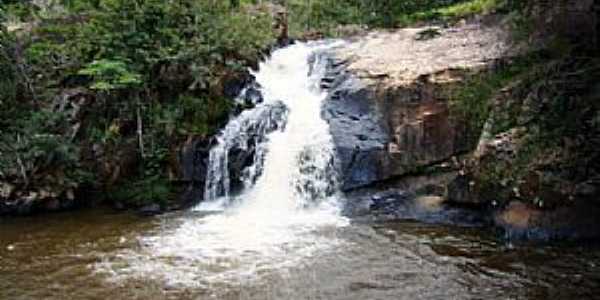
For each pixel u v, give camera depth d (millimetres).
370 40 23797
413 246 14602
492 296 11633
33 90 20578
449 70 18250
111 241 15758
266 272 13195
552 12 18594
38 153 18859
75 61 21109
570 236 14820
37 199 18734
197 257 14289
